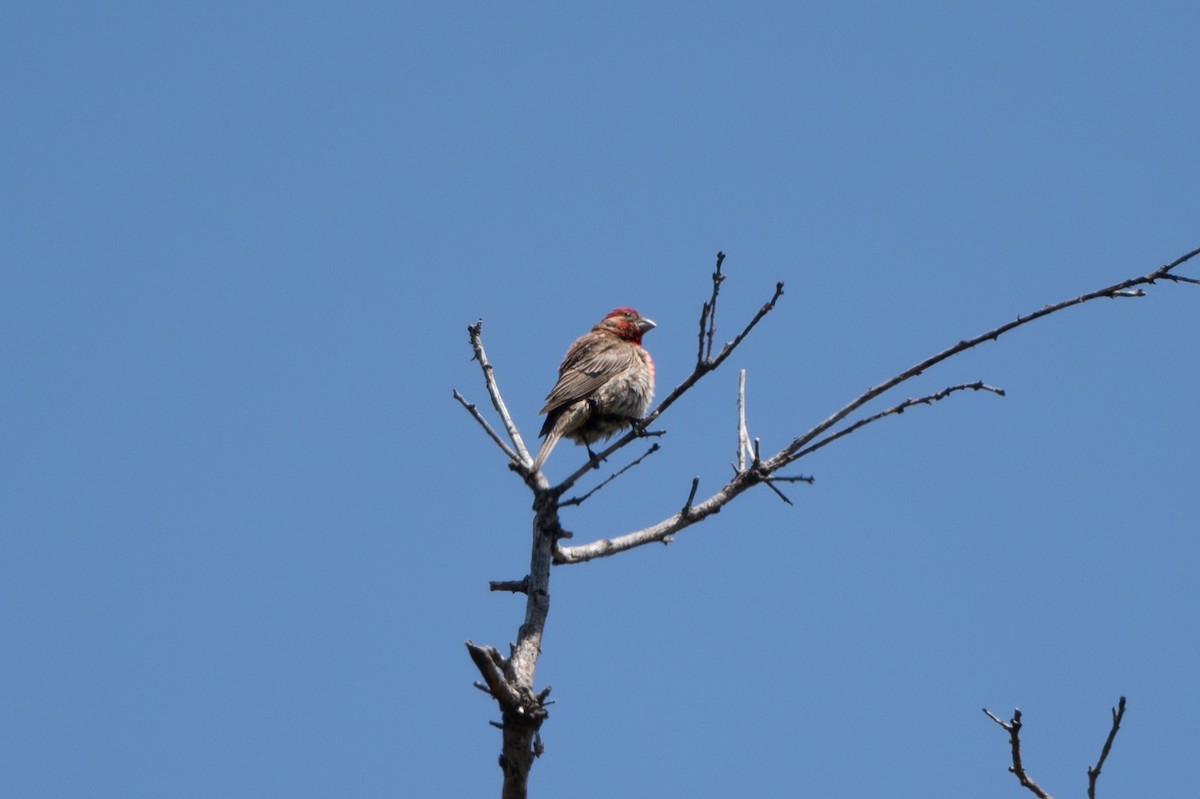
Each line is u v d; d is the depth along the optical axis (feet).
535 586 37.65
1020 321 37.63
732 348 37.52
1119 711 30.89
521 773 33.76
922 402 38.99
